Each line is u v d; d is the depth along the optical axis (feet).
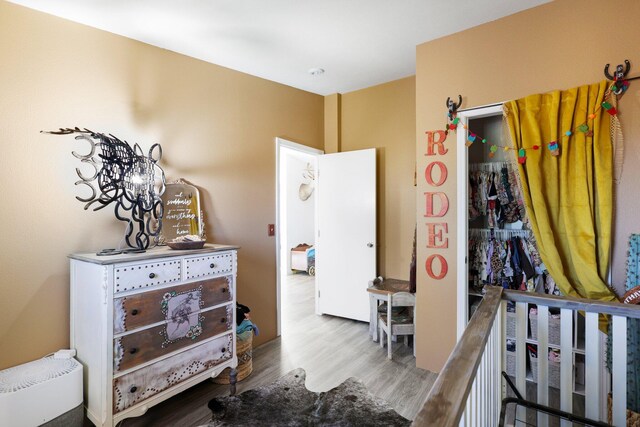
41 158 6.30
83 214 6.81
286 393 7.32
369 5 6.72
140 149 6.98
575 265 6.20
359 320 12.17
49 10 6.38
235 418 6.47
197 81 8.78
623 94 5.94
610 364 5.76
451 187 7.95
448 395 2.37
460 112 7.79
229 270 7.25
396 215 11.37
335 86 11.68
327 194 12.44
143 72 7.75
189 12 6.73
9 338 5.94
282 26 7.44
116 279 5.41
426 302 8.34
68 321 6.56
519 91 7.03
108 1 6.21
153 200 7.10
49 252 6.38
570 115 6.28
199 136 8.77
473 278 8.87
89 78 6.91
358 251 11.76
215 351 6.91
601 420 4.97
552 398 7.25
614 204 6.02
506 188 8.54
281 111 11.07
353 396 7.19
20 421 4.89
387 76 10.77
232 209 9.52
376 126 11.71
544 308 4.96
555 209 6.51
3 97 5.91
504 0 6.59
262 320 10.27
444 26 7.58
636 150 5.84
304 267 21.29
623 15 5.96
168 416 6.52
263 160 10.44
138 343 5.67
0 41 5.88
